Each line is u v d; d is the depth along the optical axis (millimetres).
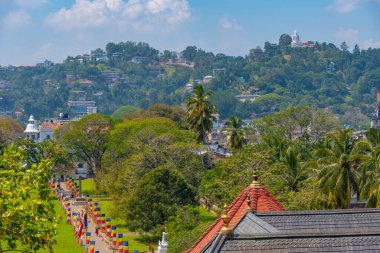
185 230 113750
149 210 141000
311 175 118438
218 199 123375
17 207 48125
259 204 60094
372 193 94312
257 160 124188
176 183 143375
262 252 40250
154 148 169125
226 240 41000
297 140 184000
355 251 40688
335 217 53188
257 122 196875
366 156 103938
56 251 136625
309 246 40656
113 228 150375
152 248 129125
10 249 51250
